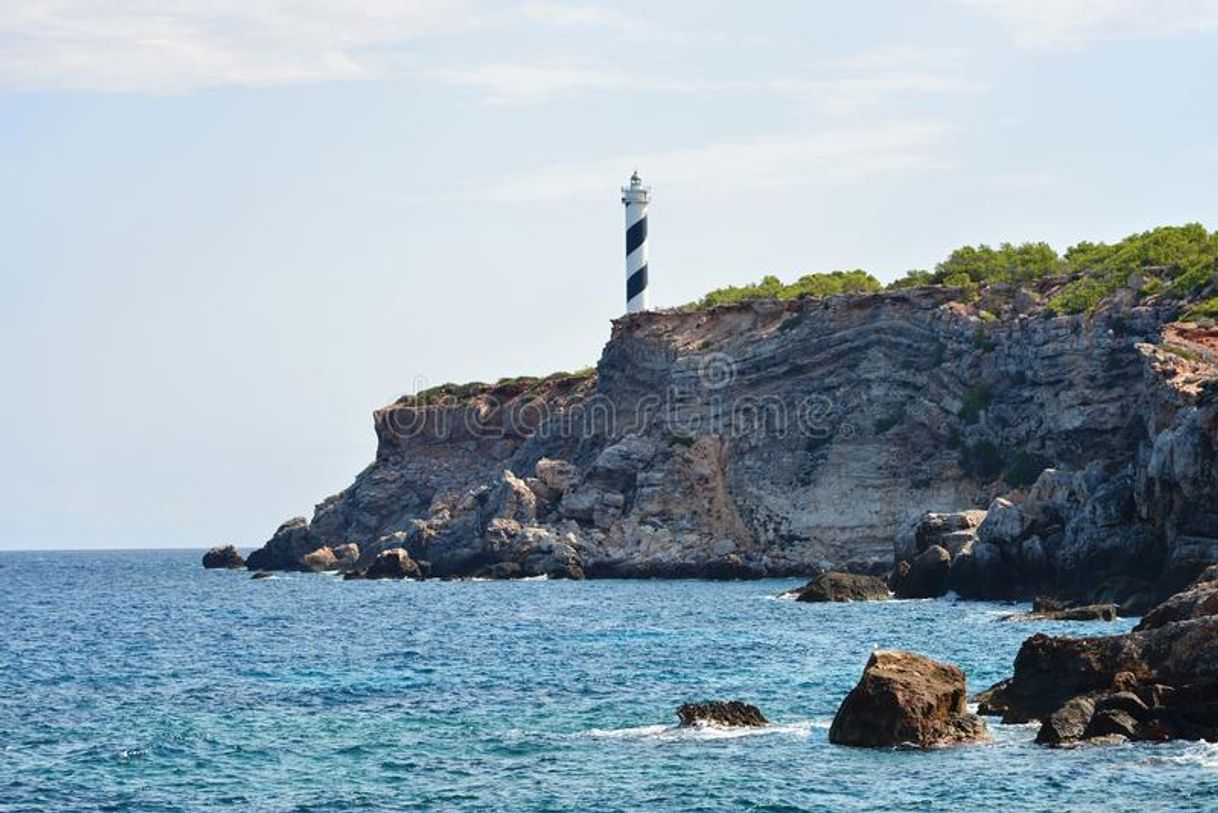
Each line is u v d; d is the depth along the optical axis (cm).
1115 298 14162
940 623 9150
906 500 15488
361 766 4809
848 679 6525
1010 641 7900
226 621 11456
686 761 4725
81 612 13175
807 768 4547
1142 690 4891
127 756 5034
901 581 11738
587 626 9806
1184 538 9419
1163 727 4744
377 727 5512
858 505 15688
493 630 9719
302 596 14550
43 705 6309
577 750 4966
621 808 4203
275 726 5575
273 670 7569
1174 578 9319
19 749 5197
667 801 4253
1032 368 14538
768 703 5847
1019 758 4566
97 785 4622
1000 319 15512
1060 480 11131
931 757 4625
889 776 4409
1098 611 8969
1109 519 10312
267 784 4588
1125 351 13638
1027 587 10950
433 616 11212
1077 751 4628
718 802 4216
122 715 5941
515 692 6400
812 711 5616
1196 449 9362
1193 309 13250
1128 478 10544
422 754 4975
